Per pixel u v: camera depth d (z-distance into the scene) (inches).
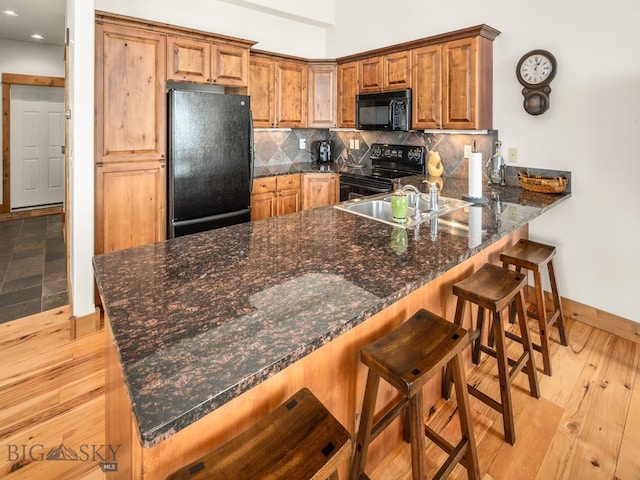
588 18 99.5
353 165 176.4
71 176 101.5
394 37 151.3
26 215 227.5
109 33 104.9
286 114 161.6
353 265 52.3
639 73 92.8
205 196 122.9
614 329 103.0
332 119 168.2
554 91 107.5
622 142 97.0
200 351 32.5
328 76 166.1
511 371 69.9
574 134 105.1
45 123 242.2
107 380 54.4
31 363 89.7
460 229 70.5
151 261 54.5
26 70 224.4
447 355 48.0
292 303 41.1
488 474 60.9
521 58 111.8
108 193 108.6
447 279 71.9
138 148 112.7
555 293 95.3
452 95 121.9
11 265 150.4
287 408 38.6
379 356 47.3
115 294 43.5
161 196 118.6
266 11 159.5
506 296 64.0
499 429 69.9
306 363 45.9
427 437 61.5
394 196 75.6
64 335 101.8
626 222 98.6
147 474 33.5
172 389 28.0
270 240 64.4
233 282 46.9
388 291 43.8
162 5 133.6
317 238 65.4
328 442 34.6
